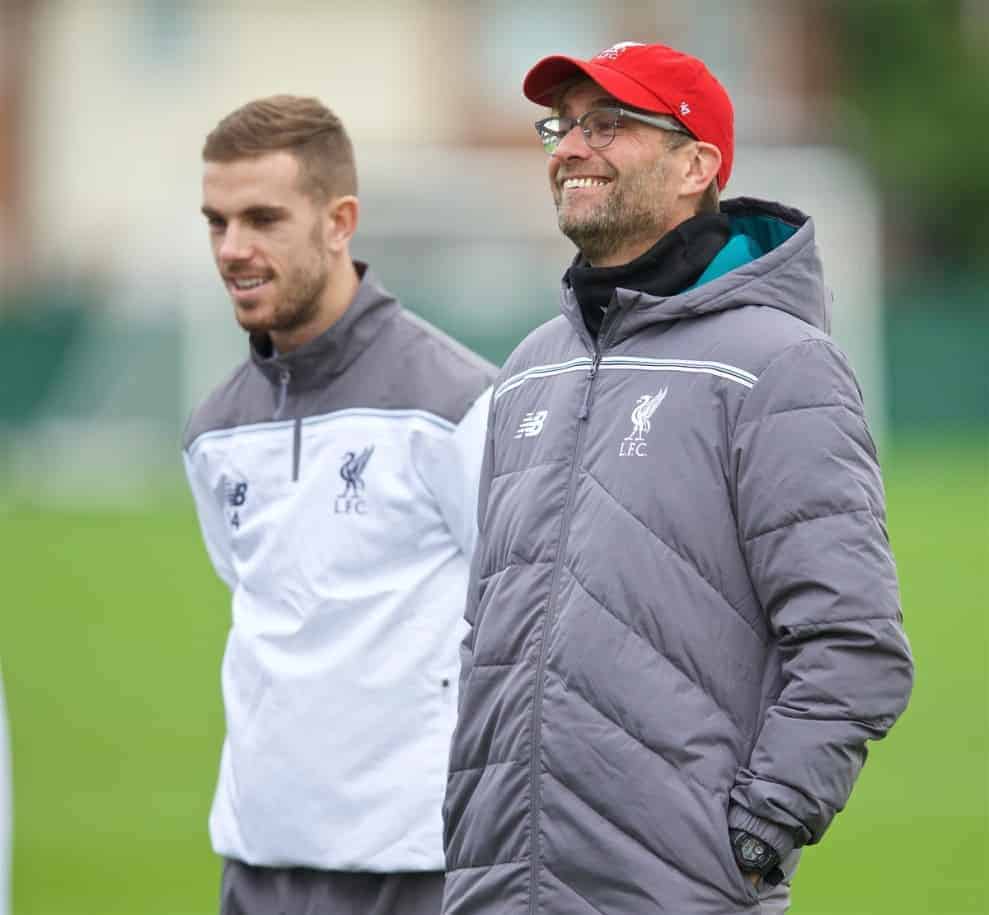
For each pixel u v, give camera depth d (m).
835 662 12.48
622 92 13.73
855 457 12.88
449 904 13.59
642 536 13.06
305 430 16.56
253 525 16.72
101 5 130.88
